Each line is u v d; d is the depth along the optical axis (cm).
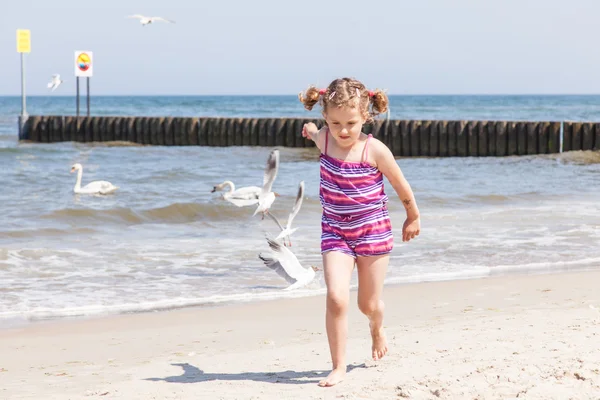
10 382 464
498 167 2284
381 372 412
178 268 904
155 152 2825
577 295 718
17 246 1051
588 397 350
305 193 1672
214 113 7644
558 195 1630
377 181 397
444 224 1216
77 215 1346
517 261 927
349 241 398
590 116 6700
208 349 555
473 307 679
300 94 398
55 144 3173
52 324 661
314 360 480
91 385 441
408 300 721
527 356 429
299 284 697
